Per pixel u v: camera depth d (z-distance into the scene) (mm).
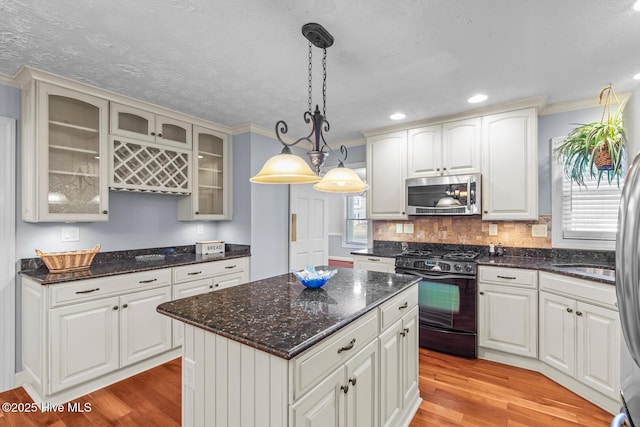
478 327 2799
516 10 1588
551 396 2221
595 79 2373
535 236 3018
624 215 832
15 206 2395
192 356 1395
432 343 2963
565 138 2889
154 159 3006
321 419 1204
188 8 1584
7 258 2359
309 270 1979
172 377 2510
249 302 1588
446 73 2279
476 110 3002
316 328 1231
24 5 1555
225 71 2270
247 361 1184
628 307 800
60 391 2156
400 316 1899
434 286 2949
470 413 2043
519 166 2836
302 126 3627
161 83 2473
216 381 1298
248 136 3625
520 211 2832
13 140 2383
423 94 2656
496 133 2938
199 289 3021
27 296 2324
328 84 2473
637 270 772
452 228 3463
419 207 3277
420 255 3182
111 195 2969
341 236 7980
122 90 2607
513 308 2627
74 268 2453
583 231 2812
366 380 1515
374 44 1901
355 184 2006
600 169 2387
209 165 3570
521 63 2133
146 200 3238
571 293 2244
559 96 2705
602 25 1704
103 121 2617
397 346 1848
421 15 1632
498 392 2277
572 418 1981
